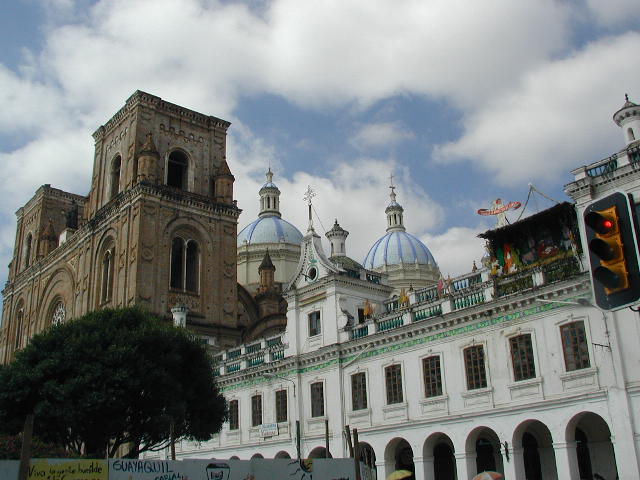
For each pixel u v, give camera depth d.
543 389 36.56
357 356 48.06
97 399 39.81
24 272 98.50
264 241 100.31
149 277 71.62
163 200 75.50
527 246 40.66
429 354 43.12
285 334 55.34
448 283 45.75
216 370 60.88
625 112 38.66
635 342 33.22
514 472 36.78
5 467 23.28
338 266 52.41
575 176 37.12
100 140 87.19
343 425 47.69
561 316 36.59
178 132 82.50
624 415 32.72
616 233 10.87
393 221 100.38
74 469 24.64
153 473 26.84
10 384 40.81
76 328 44.69
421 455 41.81
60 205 103.56
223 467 29.27
